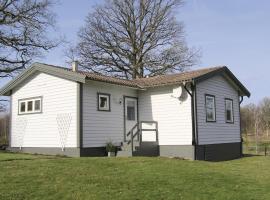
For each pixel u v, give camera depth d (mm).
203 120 19172
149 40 39906
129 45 39906
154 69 39406
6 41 30188
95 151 17484
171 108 19281
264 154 26500
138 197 9102
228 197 9727
